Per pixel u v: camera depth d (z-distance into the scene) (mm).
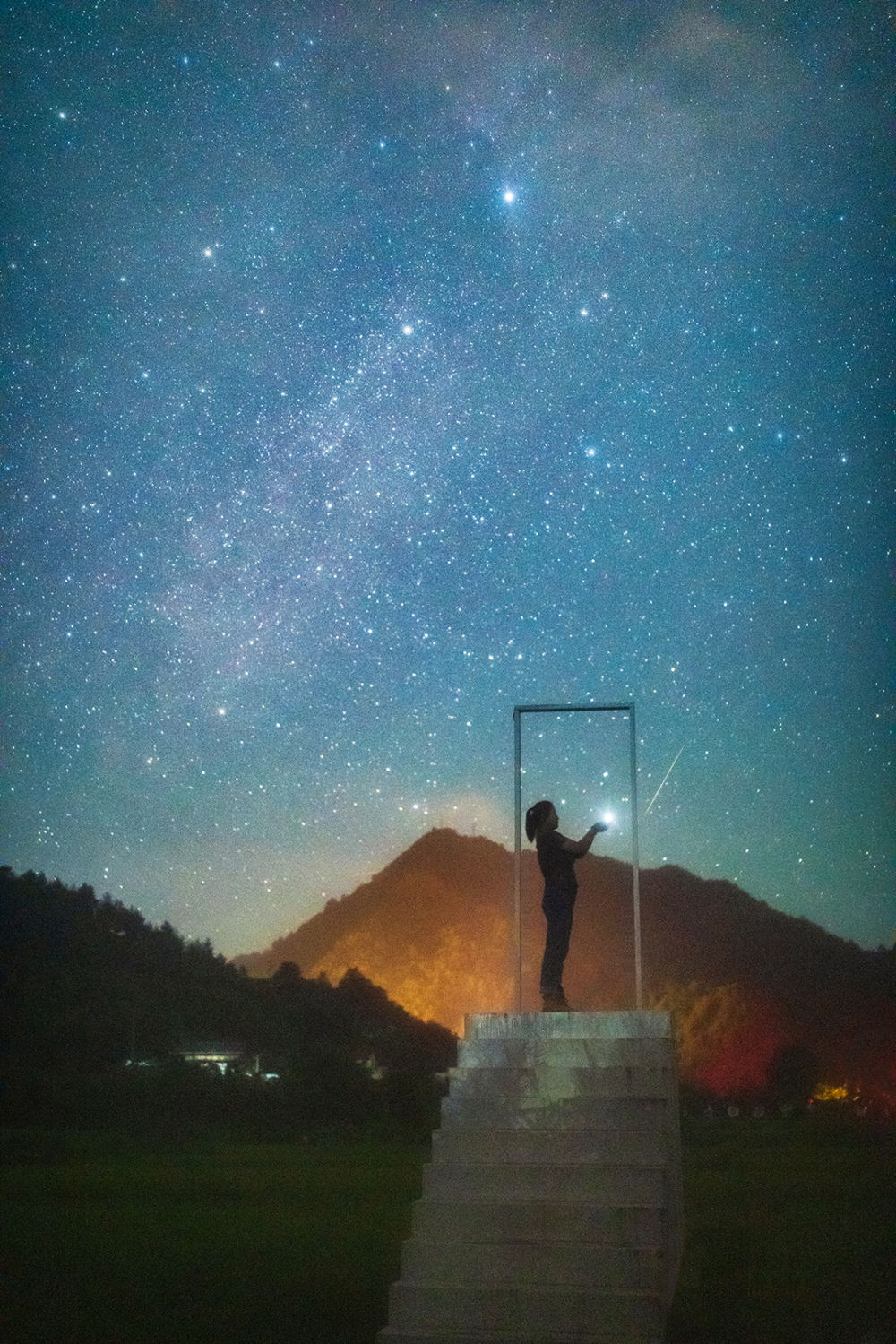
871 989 129500
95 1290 8758
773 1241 10555
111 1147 26766
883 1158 22391
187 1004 64438
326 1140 30297
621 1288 5832
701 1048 110375
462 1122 6711
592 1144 6477
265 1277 9328
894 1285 8281
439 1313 5840
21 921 59531
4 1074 36938
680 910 188625
